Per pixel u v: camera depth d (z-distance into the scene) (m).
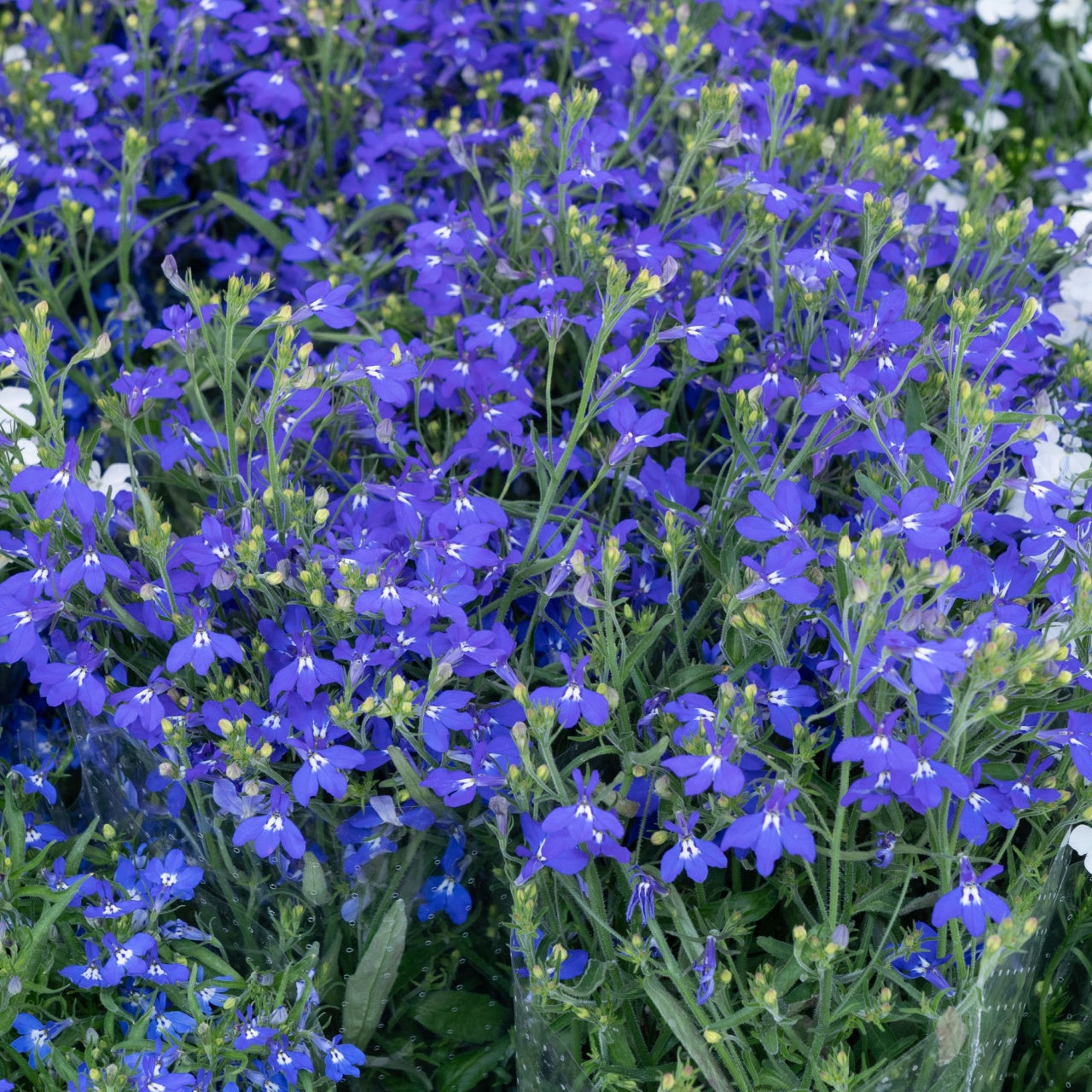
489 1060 0.69
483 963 0.69
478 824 0.66
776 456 0.66
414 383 0.73
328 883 0.67
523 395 0.71
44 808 0.72
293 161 0.84
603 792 0.63
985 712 0.60
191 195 0.86
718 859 0.63
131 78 0.82
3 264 0.81
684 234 0.75
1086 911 0.67
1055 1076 0.69
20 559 0.68
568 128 0.71
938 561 0.61
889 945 0.65
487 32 0.89
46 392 0.65
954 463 0.65
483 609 0.67
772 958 0.66
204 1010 0.67
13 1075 0.67
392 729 0.66
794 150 0.78
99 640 0.69
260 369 0.68
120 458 0.76
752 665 0.66
